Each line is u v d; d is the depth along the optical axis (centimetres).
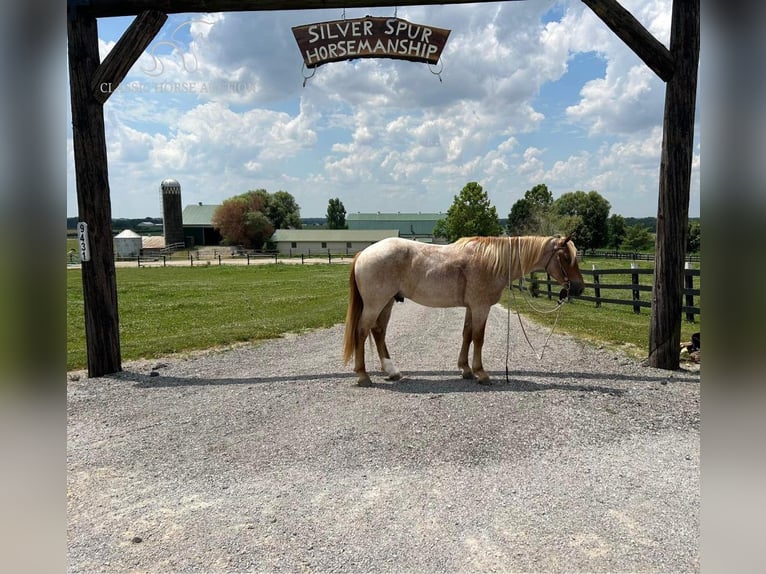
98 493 346
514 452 401
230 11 634
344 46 662
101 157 659
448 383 605
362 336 604
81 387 615
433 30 654
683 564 260
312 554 273
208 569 261
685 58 624
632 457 392
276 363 756
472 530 293
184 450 418
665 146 644
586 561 263
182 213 7656
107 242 671
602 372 657
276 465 386
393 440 427
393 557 269
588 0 604
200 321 1228
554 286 1803
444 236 6719
